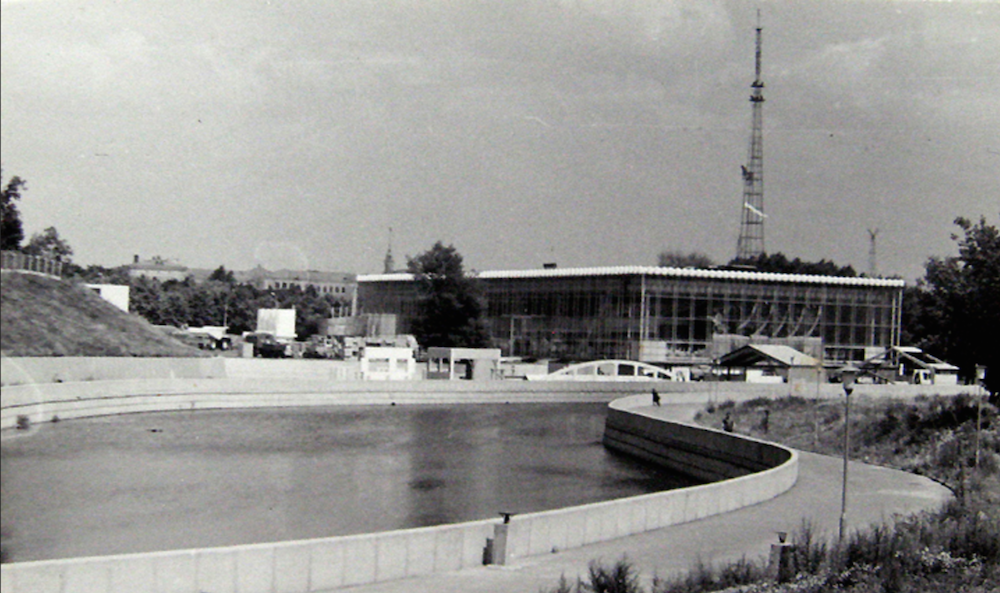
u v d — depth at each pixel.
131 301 136.25
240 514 49.62
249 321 157.50
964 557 32.03
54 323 83.31
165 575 27.72
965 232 67.25
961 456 56.59
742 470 59.97
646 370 136.50
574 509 36.78
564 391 122.44
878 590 28.53
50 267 87.44
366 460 69.62
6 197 73.62
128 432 75.62
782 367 122.00
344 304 189.50
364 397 109.19
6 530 44.22
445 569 32.97
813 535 37.53
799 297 145.38
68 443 68.38
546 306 152.12
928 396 92.31
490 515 51.16
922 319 73.38
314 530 46.44
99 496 52.19
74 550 41.00
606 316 143.75
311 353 138.00
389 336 150.75
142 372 91.38
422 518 50.03
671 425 70.88
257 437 78.44
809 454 68.06
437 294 155.50
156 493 53.88
